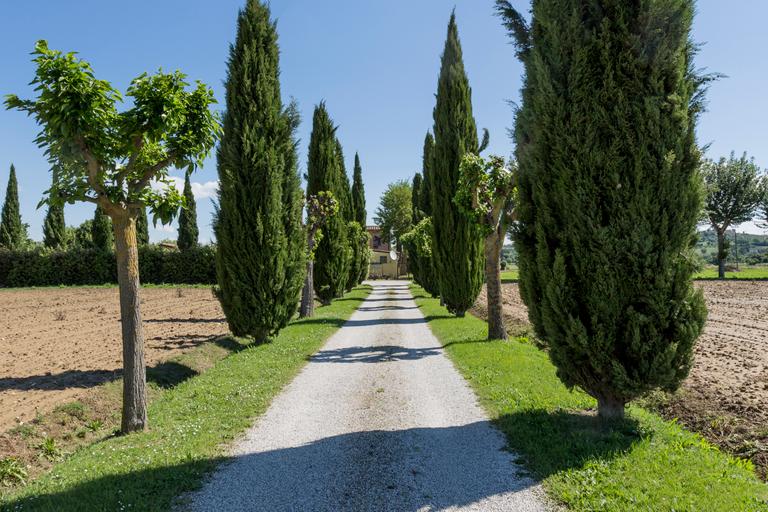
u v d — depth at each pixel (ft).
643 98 18.54
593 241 18.92
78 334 52.95
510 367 32.22
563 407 23.62
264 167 42.60
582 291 19.53
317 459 18.26
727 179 141.08
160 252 141.38
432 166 63.77
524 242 21.98
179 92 21.95
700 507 13.35
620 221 18.47
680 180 18.38
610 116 18.78
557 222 20.35
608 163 18.66
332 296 85.56
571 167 19.53
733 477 15.37
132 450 19.19
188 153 23.03
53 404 25.98
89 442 22.63
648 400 25.49
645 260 18.11
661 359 18.02
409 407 24.97
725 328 52.60
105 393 28.19
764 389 26.71
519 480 16.07
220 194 43.16
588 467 16.38
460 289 62.39
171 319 67.21
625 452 17.30
